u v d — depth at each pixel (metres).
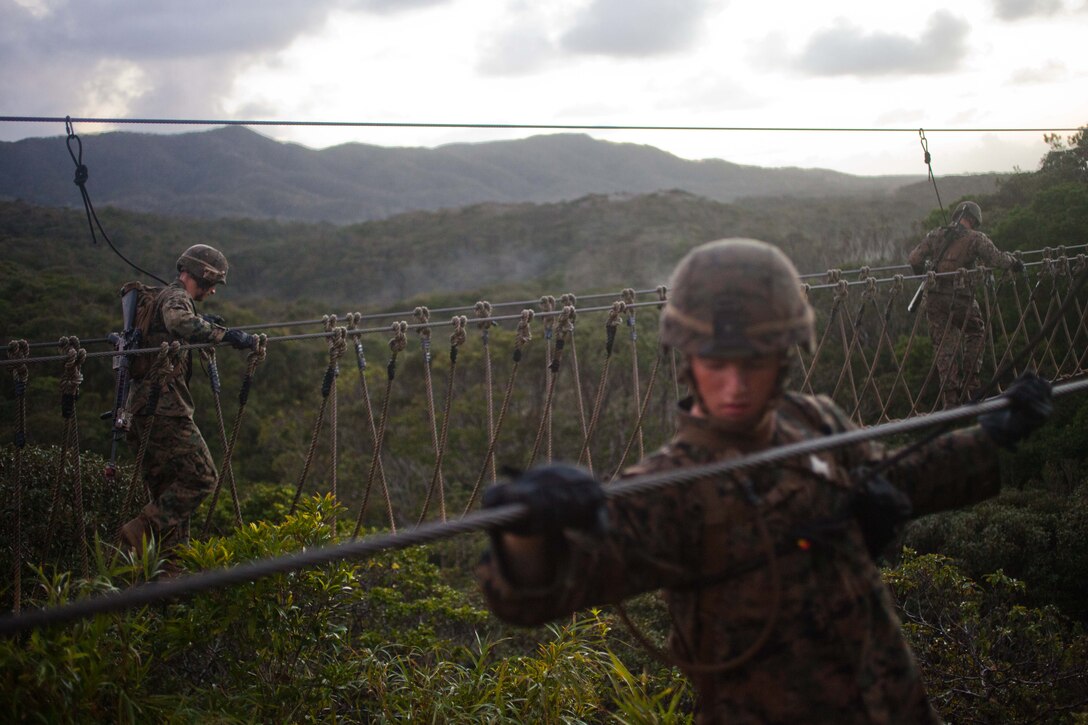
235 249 135.88
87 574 4.73
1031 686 8.16
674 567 1.88
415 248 130.00
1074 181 22.97
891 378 18.81
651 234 108.88
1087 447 16.48
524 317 6.27
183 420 5.61
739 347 1.84
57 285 35.16
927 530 15.52
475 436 25.44
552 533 1.58
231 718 4.24
